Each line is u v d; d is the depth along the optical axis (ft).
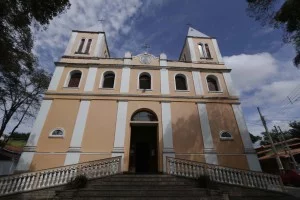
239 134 48.73
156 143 50.85
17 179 31.50
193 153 45.19
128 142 45.75
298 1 27.37
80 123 46.62
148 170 51.11
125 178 33.73
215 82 58.85
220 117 50.80
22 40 35.01
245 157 45.52
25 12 29.32
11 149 83.56
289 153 81.20
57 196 28.68
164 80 55.67
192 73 57.93
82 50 60.95
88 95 50.78
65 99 49.80
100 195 28.17
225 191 31.76
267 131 74.13
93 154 43.29
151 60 59.88
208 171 35.86
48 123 46.01
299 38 31.50
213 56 63.62
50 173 33.35
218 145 46.75
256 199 32.89
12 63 37.91
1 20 29.45
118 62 58.39
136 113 50.98
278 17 30.40
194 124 49.21
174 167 37.01
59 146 43.60
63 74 54.24
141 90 53.42
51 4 29.14
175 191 29.60
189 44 65.82
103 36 65.51
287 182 57.98
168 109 50.62
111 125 47.39
